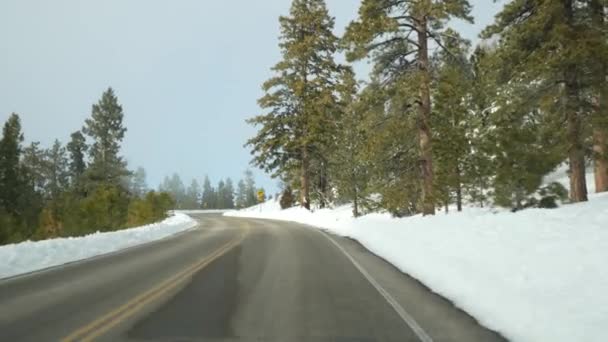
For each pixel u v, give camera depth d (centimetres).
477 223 1183
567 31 1575
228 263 1328
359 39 2108
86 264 1366
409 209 2625
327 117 4138
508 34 1778
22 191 3691
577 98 1659
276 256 1467
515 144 1486
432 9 2038
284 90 4281
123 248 1839
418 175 2391
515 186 1482
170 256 1529
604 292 580
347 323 696
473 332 648
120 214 3244
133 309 794
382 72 2255
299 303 825
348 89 4147
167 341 619
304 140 4112
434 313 751
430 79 2123
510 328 632
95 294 924
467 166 1998
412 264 1162
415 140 2294
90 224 2788
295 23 4297
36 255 1404
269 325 688
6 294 934
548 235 873
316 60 4256
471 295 791
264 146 4256
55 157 8125
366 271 1166
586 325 539
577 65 1623
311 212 3869
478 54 2364
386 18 2081
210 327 681
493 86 1969
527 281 712
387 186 2483
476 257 923
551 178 3108
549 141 1638
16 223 2564
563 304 604
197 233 2647
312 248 1689
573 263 693
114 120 5944
